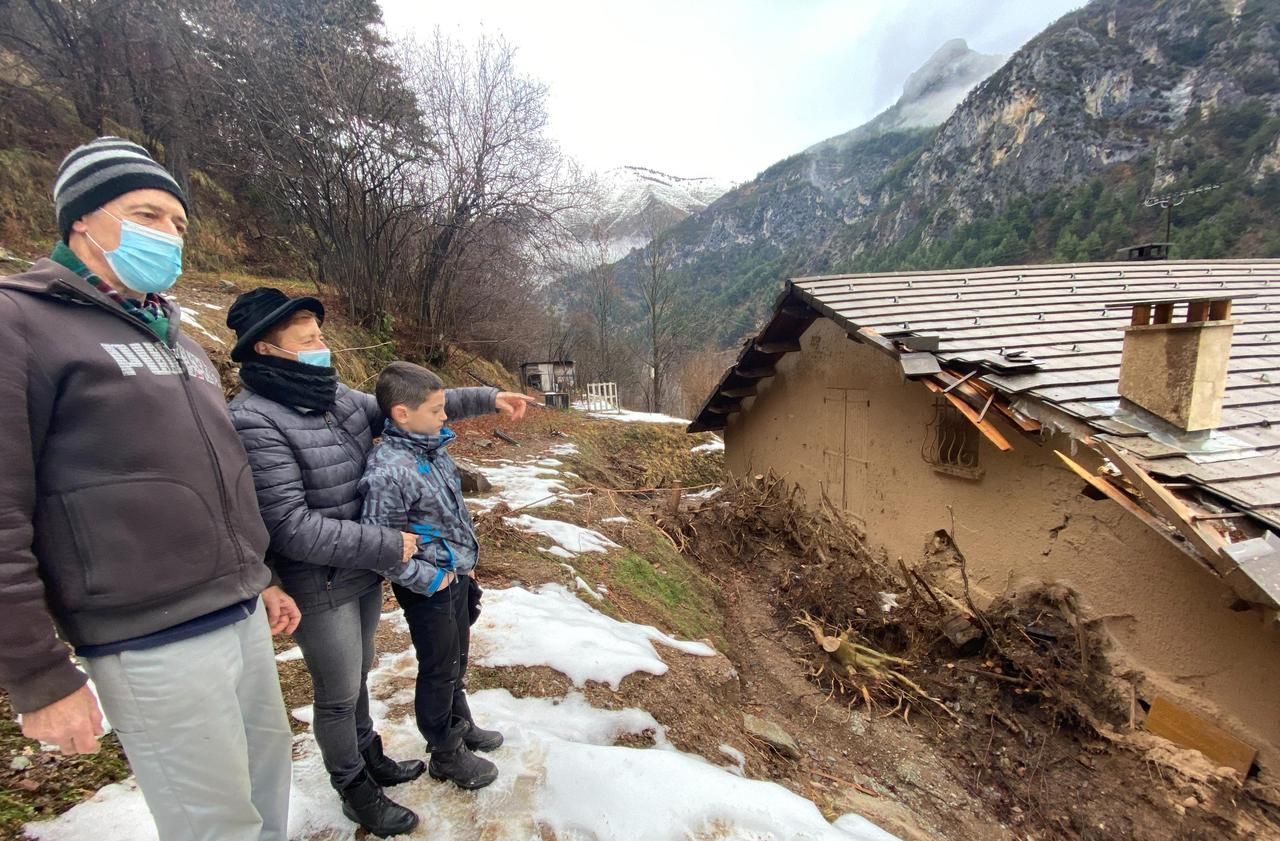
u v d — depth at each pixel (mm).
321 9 11742
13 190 10148
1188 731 3797
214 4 10992
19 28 11461
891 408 6871
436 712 2096
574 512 7031
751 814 2297
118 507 1184
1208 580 3758
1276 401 4020
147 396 1242
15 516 1062
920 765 3986
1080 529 4625
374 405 2123
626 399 36688
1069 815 3627
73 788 2066
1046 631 4656
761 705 4371
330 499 1757
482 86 12523
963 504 5840
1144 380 3701
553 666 3314
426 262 14312
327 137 11336
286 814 1729
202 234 13352
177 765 1306
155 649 1244
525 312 23531
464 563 2064
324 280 13320
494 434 12336
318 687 1837
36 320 1124
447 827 2107
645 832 2154
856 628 5754
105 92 12219
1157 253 11266
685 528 8031
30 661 1072
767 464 10000
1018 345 5094
